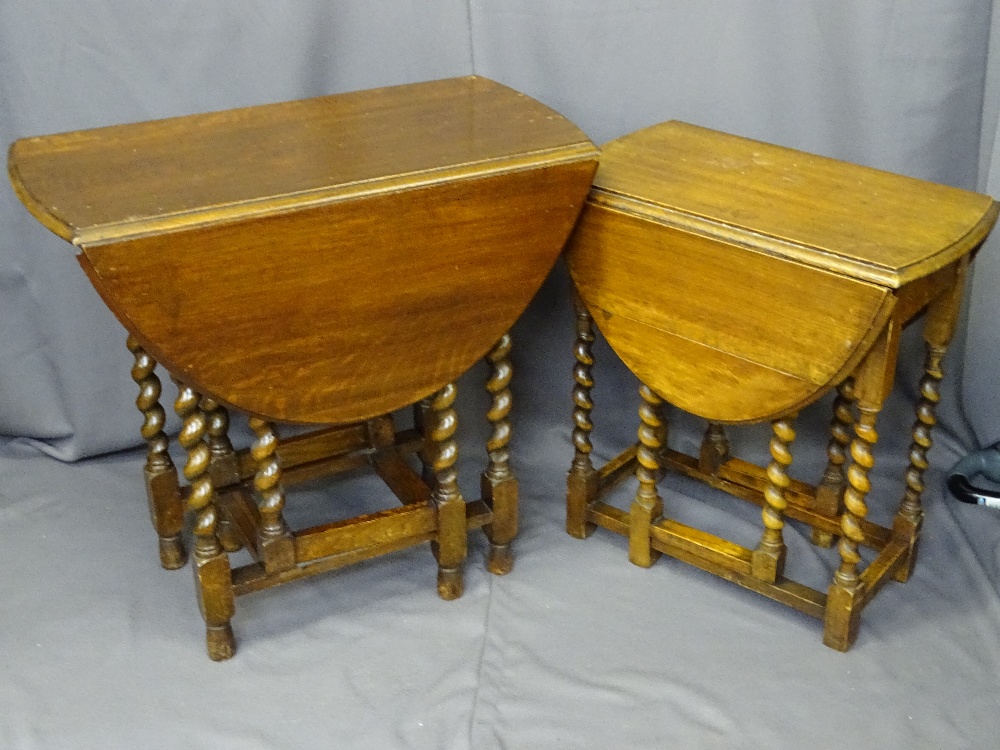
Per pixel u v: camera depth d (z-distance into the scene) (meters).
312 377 1.95
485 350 2.10
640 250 2.05
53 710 2.04
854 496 2.04
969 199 2.03
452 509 2.21
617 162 2.19
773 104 2.46
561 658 2.15
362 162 1.94
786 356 1.94
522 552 2.44
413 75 2.55
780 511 2.14
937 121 2.39
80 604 2.29
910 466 2.26
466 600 2.30
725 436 2.56
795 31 2.38
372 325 1.95
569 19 2.47
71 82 2.39
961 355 2.60
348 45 2.50
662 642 2.19
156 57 2.40
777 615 2.26
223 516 2.42
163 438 2.31
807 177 2.12
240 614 2.27
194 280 1.77
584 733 1.99
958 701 2.06
